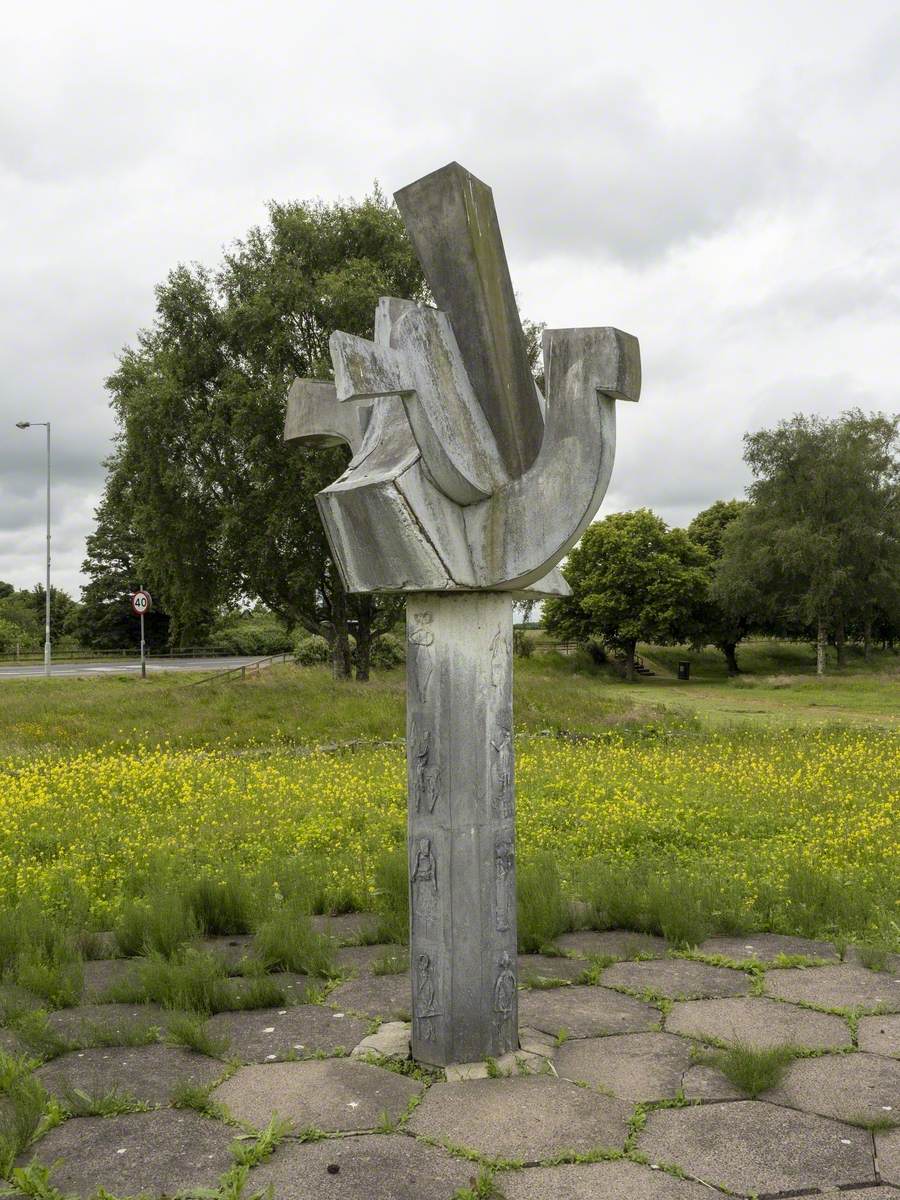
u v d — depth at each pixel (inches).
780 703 1035.3
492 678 140.9
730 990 176.4
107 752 536.4
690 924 206.4
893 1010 164.9
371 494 133.4
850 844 287.7
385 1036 153.3
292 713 657.0
